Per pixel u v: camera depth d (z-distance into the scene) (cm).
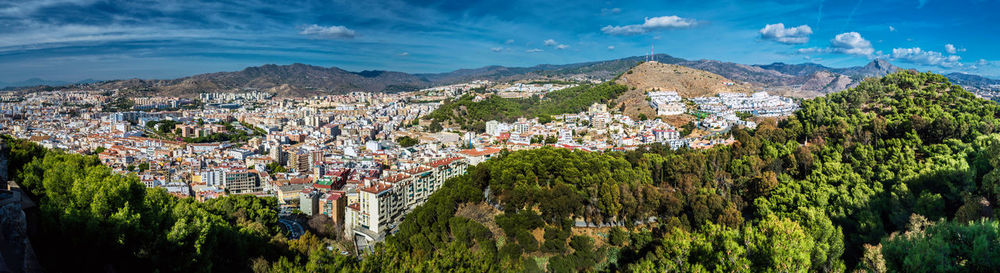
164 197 11831
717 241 8944
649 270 9156
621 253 12525
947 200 11512
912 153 14812
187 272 8494
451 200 14750
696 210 13425
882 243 7894
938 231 7288
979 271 6575
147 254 8012
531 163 17150
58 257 7194
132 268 7875
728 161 17988
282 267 9238
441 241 13375
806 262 7731
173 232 8512
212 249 9669
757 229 9212
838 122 19338
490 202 15925
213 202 17238
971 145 14350
